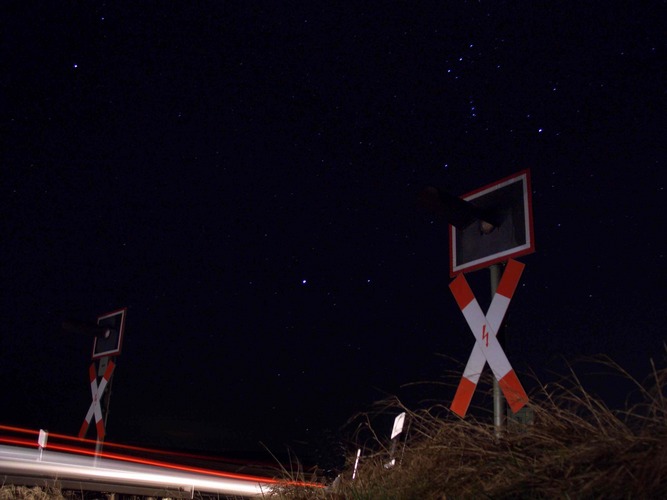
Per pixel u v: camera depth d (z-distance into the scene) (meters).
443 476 2.63
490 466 2.49
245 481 10.11
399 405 3.45
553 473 2.22
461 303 4.57
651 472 1.94
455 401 4.24
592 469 2.13
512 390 3.76
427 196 4.49
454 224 4.69
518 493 2.20
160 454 20.17
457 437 2.86
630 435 2.21
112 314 10.73
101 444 10.27
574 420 2.52
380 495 2.80
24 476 6.87
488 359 4.14
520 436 2.63
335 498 3.24
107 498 7.35
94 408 10.54
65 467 10.09
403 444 3.26
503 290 4.27
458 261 4.74
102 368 10.62
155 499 7.87
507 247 4.41
